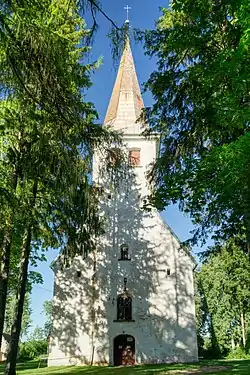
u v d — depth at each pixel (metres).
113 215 28.17
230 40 10.52
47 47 5.50
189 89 12.62
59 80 5.95
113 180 13.72
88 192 11.44
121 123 30.97
